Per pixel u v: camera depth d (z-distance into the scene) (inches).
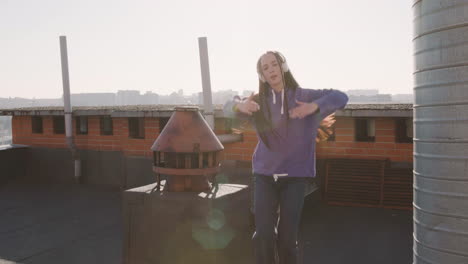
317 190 349.4
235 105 92.0
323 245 241.8
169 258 170.6
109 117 506.0
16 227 301.3
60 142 535.2
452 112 75.7
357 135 366.0
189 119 181.3
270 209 94.5
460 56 74.2
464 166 74.6
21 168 548.1
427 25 79.7
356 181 350.6
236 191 180.4
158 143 178.9
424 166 81.2
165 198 169.8
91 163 509.4
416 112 84.2
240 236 181.6
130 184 468.8
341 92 86.1
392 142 350.6
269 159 92.9
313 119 89.4
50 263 221.9
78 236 275.0
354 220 300.2
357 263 211.3
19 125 567.5
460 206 75.2
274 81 89.8
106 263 220.8
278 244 95.3
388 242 245.8
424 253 81.4
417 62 83.4
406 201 337.1
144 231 177.0
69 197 421.4
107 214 341.7
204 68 374.3
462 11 73.7
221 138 358.3
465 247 74.8
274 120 90.3
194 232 165.9
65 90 489.7
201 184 181.5
